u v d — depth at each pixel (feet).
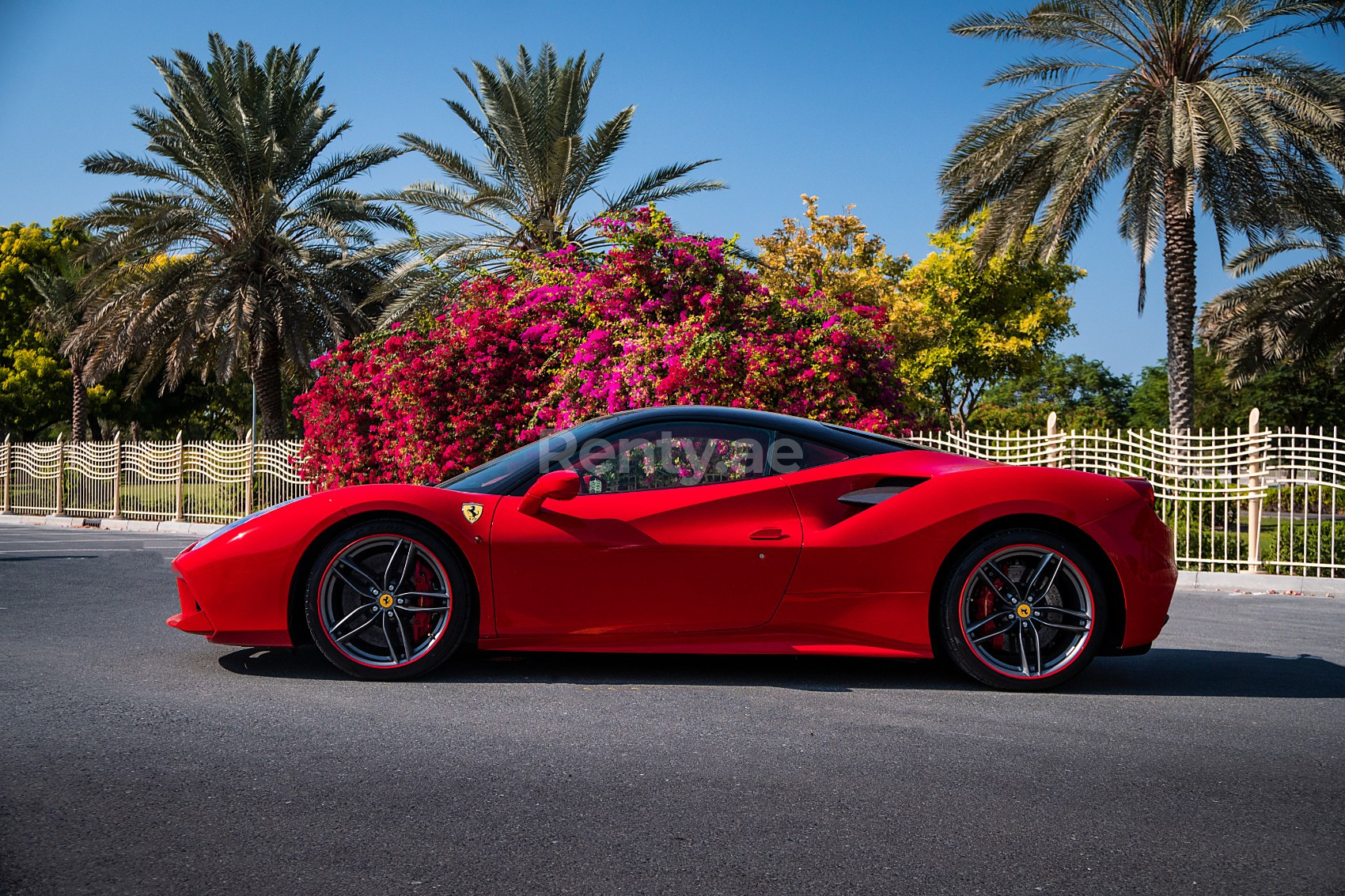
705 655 15.74
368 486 14.06
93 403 132.26
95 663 14.42
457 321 36.32
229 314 65.98
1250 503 35.01
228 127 66.95
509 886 6.97
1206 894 7.11
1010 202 55.67
